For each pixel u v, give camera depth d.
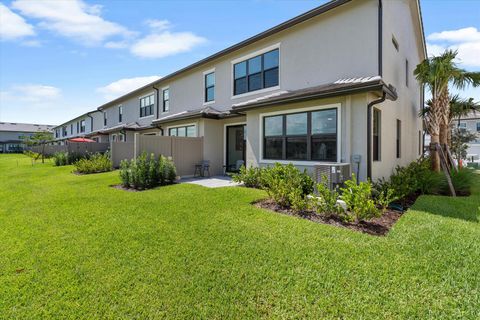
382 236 4.19
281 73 9.78
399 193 6.29
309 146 7.90
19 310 2.50
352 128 6.99
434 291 2.66
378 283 2.82
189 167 11.65
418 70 9.69
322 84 8.50
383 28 7.43
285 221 4.98
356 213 4.74
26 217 5.52
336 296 2.63
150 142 10.53
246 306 2.51
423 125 16.70
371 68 7.39
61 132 42.88
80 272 3.16
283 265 3.25
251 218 5.18
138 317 2.38
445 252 3.53
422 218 5.08
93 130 29.64
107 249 3.81
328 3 8.00
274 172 7.09
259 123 9.41
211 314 2.41
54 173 13.72
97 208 6.13
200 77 13.90
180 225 4.80
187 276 3.04
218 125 12.59
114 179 10.91
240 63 11.57
